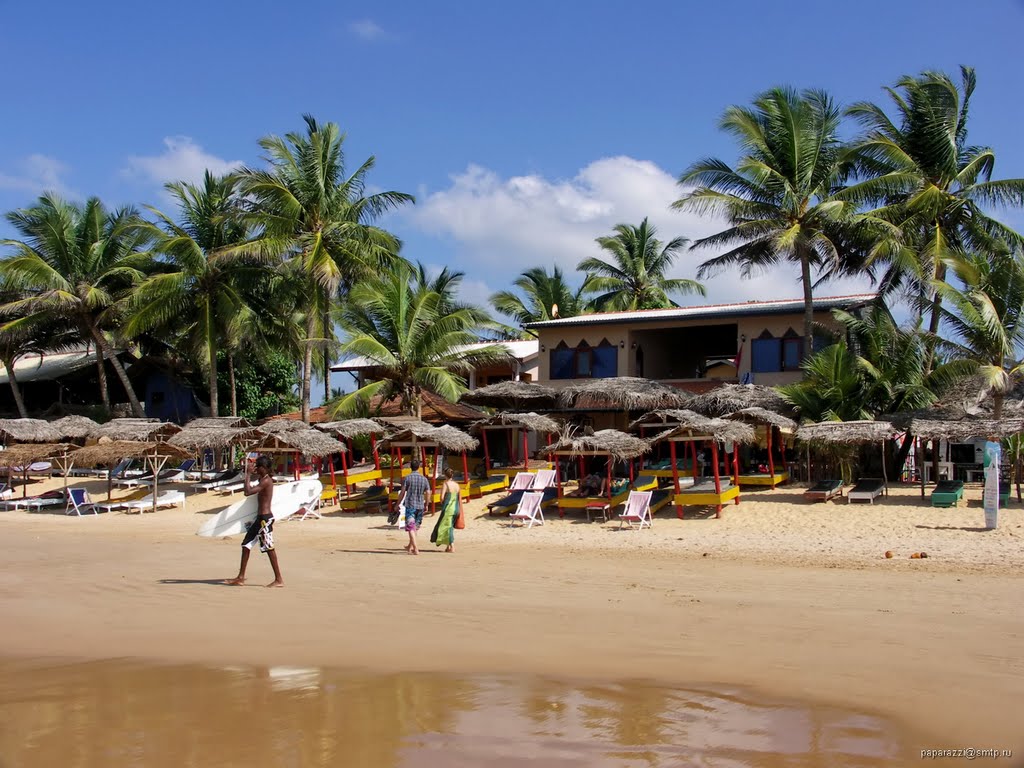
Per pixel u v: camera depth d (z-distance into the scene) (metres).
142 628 10.67
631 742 6.33
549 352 36.97
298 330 41.84
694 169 32.66
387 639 10.02
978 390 27.84
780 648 9.45
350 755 6.07
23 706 7.30
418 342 35.34
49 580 14.61
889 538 18.98
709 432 22.83
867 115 32.31
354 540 21.19
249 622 11.00
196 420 35.34
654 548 18.97
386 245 37.53
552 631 10.41
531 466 31.03
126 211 41.62
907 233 30.70
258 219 34.88
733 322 34.38
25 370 49.75
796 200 30.28
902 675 8.25
